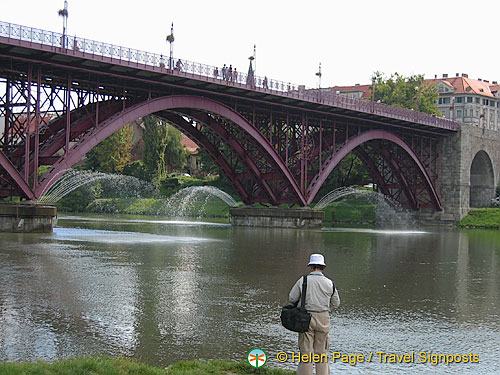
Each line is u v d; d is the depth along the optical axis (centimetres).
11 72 4409
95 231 5122
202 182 11075
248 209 6962
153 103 5103
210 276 2650
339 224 8731
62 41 4244
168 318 1812
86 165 11788
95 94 5016
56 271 2580
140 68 4769
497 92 18200
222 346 1540
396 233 6644
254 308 2005
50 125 4697
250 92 5816
